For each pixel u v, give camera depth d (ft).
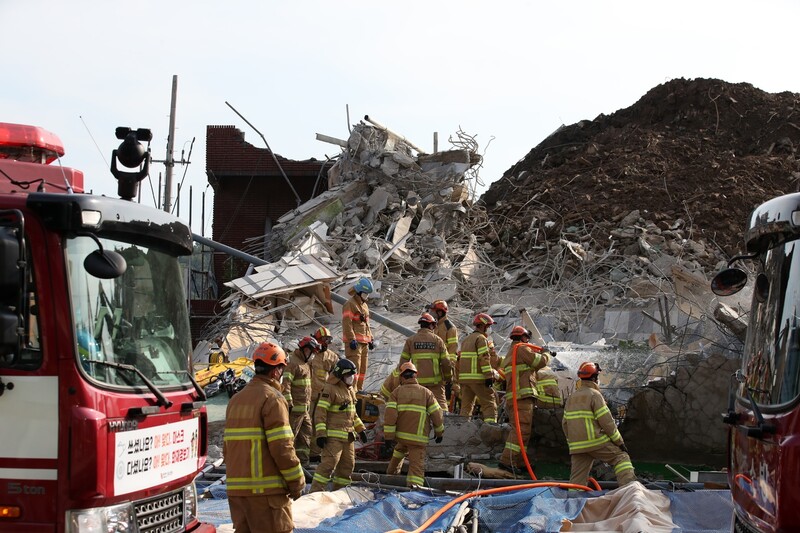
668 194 116.57
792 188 124.06
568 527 30.89
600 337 76.13
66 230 21.36
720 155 130.00
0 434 20.80
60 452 20.63
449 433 47.32
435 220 102.37
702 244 101.65
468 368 49.19
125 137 29.30
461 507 32.68
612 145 136.98
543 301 88.63
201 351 75.77
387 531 29.99
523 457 44.01
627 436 49.19
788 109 141.49
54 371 20.86
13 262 20.39
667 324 66.03
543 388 48.49
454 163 105.70
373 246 94.63
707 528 31.17
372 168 106.32
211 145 121.19
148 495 22.54
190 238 25.94
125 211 22.94
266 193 121.80
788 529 17.40
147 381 22.41
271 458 24.63
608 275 92.99
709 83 146.61
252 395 24.75
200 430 25.88
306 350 45.62
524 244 106.83
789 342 19.13
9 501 20.66
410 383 40.19
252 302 79.82
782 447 17.69
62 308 21.11
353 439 39.01
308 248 91.86
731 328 51.08
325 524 31.22
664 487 38.24
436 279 91.20
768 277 21.47
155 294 24.22
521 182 142.20
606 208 113.50
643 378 52.54
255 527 24.67
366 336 55.77
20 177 26.94
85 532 20.62
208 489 36.52
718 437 47.93
